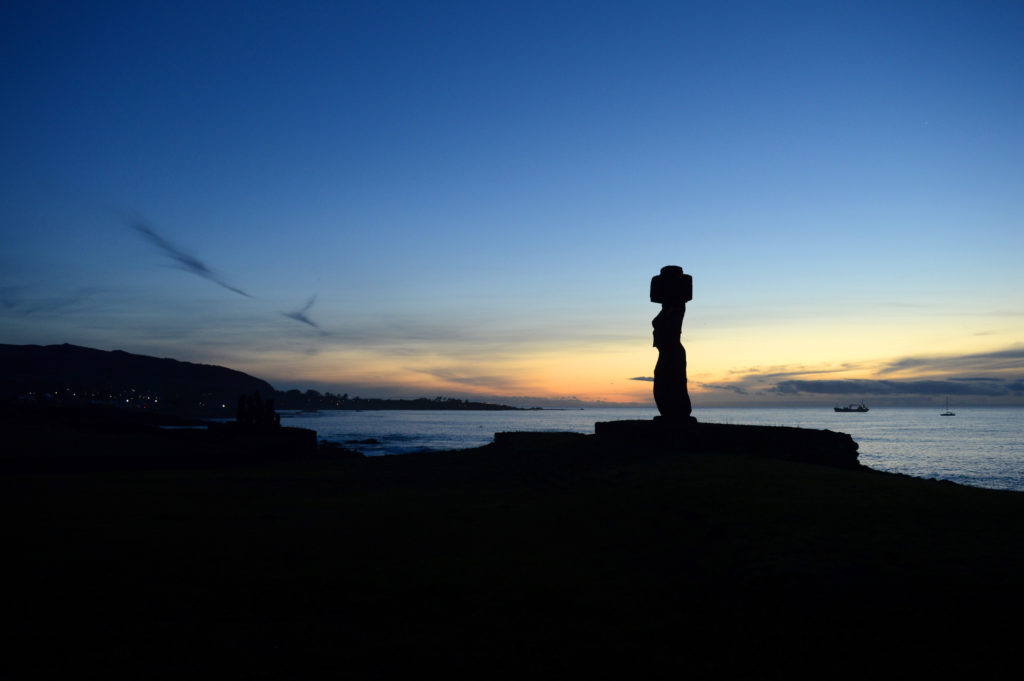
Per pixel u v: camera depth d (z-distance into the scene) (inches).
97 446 1289.4
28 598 345.1
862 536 405.1
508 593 361.1
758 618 312.3
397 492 742.5
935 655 258.5
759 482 592.4
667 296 942.4
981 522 430.3
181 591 358.9
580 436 1188.5
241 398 1866.4
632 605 341.1
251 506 635.5
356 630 306.5
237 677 256.1
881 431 6131.9
